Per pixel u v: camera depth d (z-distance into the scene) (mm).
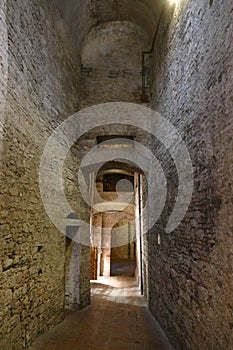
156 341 3596
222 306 2037
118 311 5145
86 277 5594
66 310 5055
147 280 5789
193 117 2807
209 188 2350
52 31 4043
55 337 3586
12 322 2746
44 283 3650
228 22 1982
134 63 5957
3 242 2580
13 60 2764
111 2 5266
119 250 15406
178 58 3445
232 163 1910
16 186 2877
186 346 2883
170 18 3949
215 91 2225
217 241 2154
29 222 3215
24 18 3064
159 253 4473
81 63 5898
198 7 2660
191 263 2803
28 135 3201
